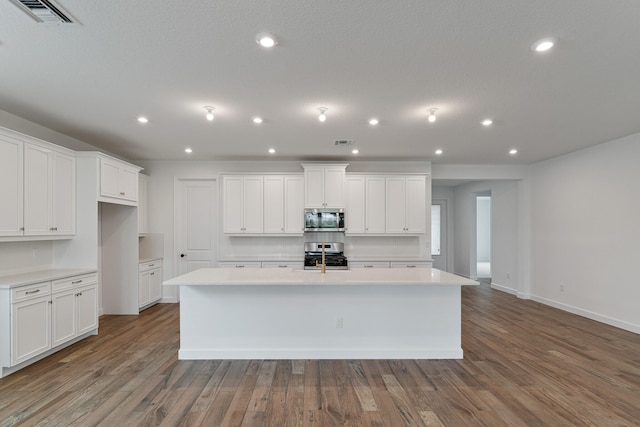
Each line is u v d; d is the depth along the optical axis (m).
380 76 2.57
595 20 1.86
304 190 5.63
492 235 7.37
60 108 3.28
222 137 4.38
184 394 2.67
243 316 3.43
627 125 3.80
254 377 2.98
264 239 6.04
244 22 1.89
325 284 3.13
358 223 5.71
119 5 1.73
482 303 5.90
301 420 2.32
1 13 1.79
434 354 3.42
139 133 4.18
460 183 8.20
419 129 3.98
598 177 4.74
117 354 3.51
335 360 3.39
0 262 3.43
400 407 2.49
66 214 3.95
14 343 2.99
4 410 2.43
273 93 2.90
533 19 1.86
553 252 5.64
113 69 2.46
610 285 4.57
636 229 4.20
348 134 4.22
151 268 5.54
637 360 3.37
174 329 4.37
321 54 2.24
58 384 2.83
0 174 3.08
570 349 3.67
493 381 2.91
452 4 1.73
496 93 2.89
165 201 5.95
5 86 2.75
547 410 2.45
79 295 3.82
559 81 2.64
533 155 5.43
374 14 1.81
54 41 2.08
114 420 2.31
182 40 2.08
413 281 3.18
